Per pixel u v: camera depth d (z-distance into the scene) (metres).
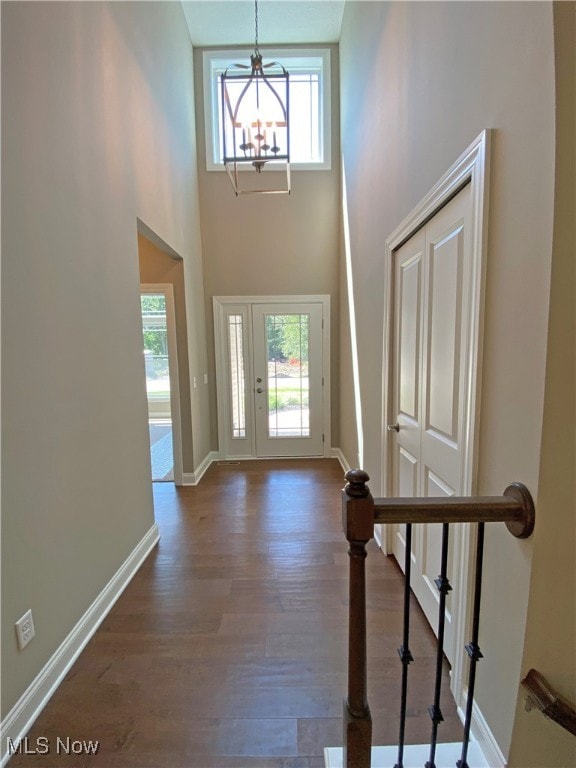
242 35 4.07
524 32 0.96
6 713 1.28
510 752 1.06
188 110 3.89
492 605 1.18
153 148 2.79
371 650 1.68
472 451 1.26
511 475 1.07
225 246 4.47
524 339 1.00
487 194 1.15
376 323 2.65
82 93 1.79
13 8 1.34
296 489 3.66
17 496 1.34
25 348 1.39
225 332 4.58
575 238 0.87
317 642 1.74
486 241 1.17
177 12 3.51
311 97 4.44
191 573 2.29
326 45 4.21
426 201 1.64
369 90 2.73
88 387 1.82
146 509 2.52
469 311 1.30
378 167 2.51
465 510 0.98
